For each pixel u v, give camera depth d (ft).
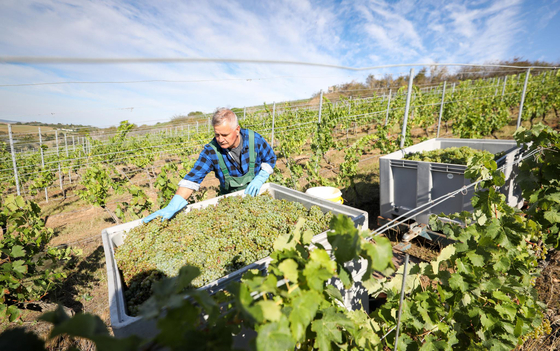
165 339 2.17
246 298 2.47
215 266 5.52
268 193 9.32
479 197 6.86
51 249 12.25
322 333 3.41
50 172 35.37
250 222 7.32
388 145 24.00
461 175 10.77
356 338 4.02
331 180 25.54
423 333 5.34
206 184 28.09
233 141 8.93
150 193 27.58
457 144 17.51
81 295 11.42
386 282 5.74
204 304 2.29
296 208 8.01
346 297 6.50
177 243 6.51
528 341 7.45
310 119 44.47
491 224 6.40
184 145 43.52
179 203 8.23
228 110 8.55
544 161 8.84
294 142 35.94
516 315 6.11
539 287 9.35
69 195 32.32
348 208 6.91
